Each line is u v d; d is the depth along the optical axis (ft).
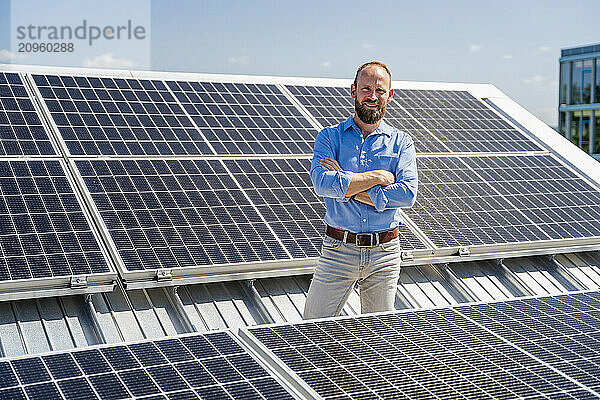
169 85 54.80
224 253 36.17
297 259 36.78
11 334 31.50
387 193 28.22
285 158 47.34
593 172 53.06
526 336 23.31
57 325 32.60
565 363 21.33
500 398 19.11
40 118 46.01
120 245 35.24
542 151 55.88
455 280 40.73
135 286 33.58
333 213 29.48
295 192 43.06
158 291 35.99
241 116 52.16
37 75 51.57
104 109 48.78
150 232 36.70
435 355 21.66
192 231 37.40
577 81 166.20
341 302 30.30
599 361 21.52
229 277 35.60
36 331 31.99
